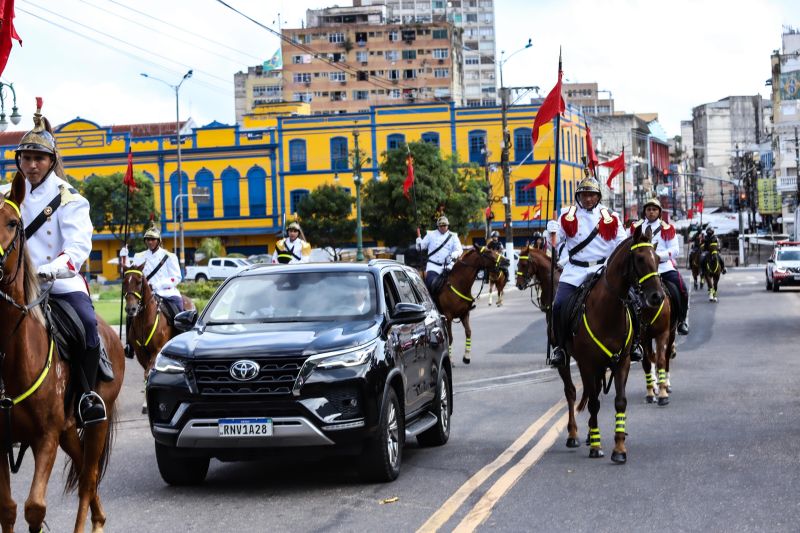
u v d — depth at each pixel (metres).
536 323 29.81
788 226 97.88
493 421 13.05
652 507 8.20
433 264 20.77
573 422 11.09
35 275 6.94
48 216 7.32
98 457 7.75
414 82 133.25
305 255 20.22
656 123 145.25
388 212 70.06
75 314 7.59
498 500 8.64
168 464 9.65
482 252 19.70
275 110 99.06
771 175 110.94
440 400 11.42
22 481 10.54
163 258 16.06
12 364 6.76
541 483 9.27
